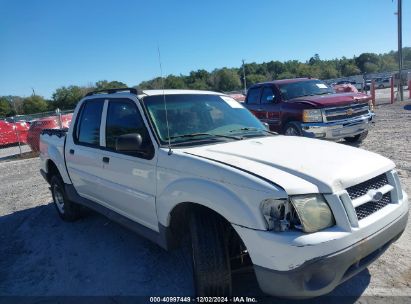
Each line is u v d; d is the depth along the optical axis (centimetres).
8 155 1711
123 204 419
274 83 1037
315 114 879
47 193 823
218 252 303
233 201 281
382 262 384
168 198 338
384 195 314
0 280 427
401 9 2184
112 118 445
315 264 254
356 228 271
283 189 264
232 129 424
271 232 264
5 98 7625
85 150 486
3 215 686
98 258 456
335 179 279
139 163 379
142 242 489
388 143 955
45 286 402
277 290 266
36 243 528
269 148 349
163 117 396
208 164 308
